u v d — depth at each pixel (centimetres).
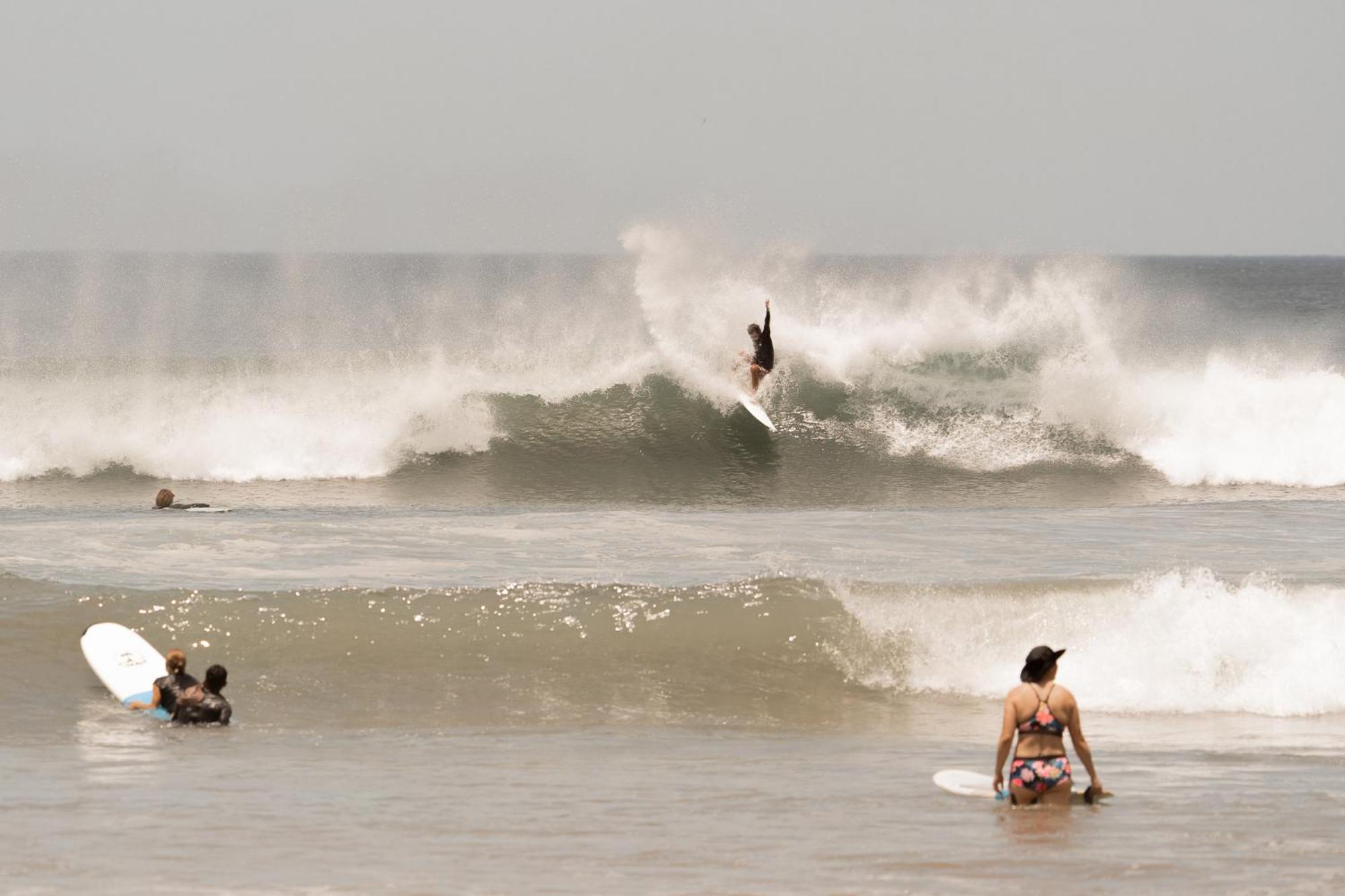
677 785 3441
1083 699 4609
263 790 3338
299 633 4881
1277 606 5031
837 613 5125
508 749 3916
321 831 2892
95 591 5122
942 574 5859
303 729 4138
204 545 6134
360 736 4066
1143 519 7506
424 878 2491
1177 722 4356
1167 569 6016
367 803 3198
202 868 2561
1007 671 4806
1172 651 4819
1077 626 5006
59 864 2581
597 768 3666
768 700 4553
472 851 2712
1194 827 2911
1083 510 7894
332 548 6181
